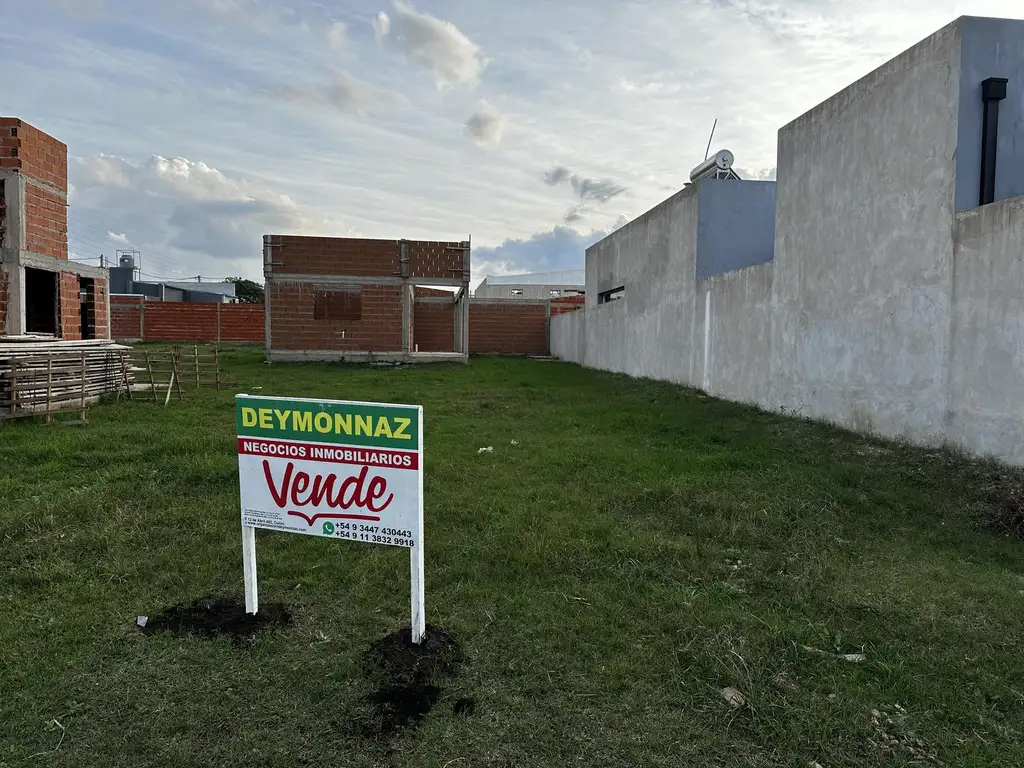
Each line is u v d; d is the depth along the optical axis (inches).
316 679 116.6
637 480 243.4
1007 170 266.7
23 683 113.9
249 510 135.7
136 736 101.5
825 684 116.5
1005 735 103.2
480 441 317.7
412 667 119.2
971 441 255.6
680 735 103.4
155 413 385.7
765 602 149.2
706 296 502.0
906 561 175.3
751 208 520.1
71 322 455.2
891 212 299.9
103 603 143.8
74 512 195.2
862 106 320.2
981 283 249.6
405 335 845.8
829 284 347.3
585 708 109.7
